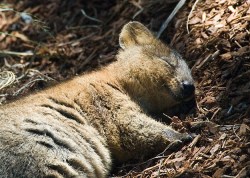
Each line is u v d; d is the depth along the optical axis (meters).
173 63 13.34
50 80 15.40
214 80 12.99
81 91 12.62
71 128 11.98
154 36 13.94
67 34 16.84
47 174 10.94
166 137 12.26
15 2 18.34
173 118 12.67
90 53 15.89
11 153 10.94
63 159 11.34
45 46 16.69
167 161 11.78
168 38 14.84
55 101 12.26
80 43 16.33
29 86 15.36
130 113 12.61
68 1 17.67
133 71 13.37
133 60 13.51
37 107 11.97
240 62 12.79
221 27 13.81
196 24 14.37
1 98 15.07
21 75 16.02
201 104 12.73
